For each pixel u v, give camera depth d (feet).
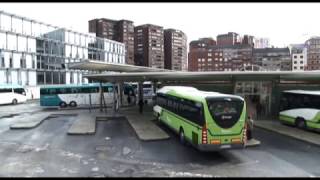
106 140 68.80
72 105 145.18
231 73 88.69
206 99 53.21
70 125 91.25
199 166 48.70
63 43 213.25
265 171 46.09
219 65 420.36
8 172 45.57
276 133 75.82
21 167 48.14
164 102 82.58
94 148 60.95
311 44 382.22
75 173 45.01
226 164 49.80
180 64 468.34
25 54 187.01
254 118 99.81
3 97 156.76
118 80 116.37
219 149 53.11
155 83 127.54
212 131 52.90
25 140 69.05
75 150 59.36
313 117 74.13
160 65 431.02
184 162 50.98
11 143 65.87
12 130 82.48
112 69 142.72
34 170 46.52
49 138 71.36
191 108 58.90
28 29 188.55
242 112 53.98
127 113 116.67
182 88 75.00
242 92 103.60
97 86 148.87
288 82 102.58
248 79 98.99
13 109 137.28
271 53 394.73
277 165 49.16
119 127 87.10
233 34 485.15
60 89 143.23
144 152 57.62
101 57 253.24
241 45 411.54
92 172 45.44
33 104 162.09
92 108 138.51
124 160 52.11
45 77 203.00
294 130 77.20
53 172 45.52
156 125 86.94
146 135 71.41
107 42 261.24
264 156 54.75
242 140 54.03
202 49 430.61
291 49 420.77
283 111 86.38
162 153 56.90
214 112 52.95
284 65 388.37
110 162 50.93
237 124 53.72
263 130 80.38
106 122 97.04
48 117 109.50
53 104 142.31
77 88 145.79
